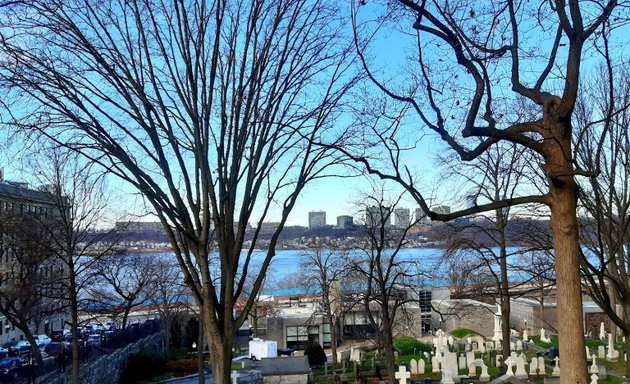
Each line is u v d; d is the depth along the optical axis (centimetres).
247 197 1013
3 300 4388
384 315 2297
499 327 4603
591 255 2453
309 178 1130
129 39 1200
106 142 992
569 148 901
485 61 1067
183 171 984
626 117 1959
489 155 2330
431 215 933
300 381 3338
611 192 1962
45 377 2567
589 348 3819
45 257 3381
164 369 4197
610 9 884
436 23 949
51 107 930
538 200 901
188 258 1002
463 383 2930
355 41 1370
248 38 1002
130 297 4309
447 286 5150
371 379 3381
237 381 3453
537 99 941
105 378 3372
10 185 4191
